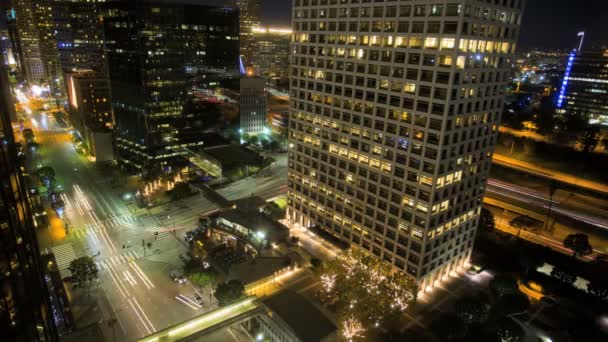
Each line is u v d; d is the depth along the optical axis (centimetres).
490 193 17950
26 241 5084
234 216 13825
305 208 13475
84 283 10956
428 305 10112
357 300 9294
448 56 8512
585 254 12206
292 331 7750
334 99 11450
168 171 18500
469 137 9644
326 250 12488
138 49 17088
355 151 11144
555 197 17525
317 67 11775
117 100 19338
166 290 10938
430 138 9175
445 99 8706
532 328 9531
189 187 17300
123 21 17238
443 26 8481
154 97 18138
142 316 9900
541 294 10725
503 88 10050
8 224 4388
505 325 8794
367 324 9419
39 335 4978
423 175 9462
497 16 9031
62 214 14700
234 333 8125
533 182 19025
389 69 9756
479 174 10525
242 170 19200
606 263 12200
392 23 9506
